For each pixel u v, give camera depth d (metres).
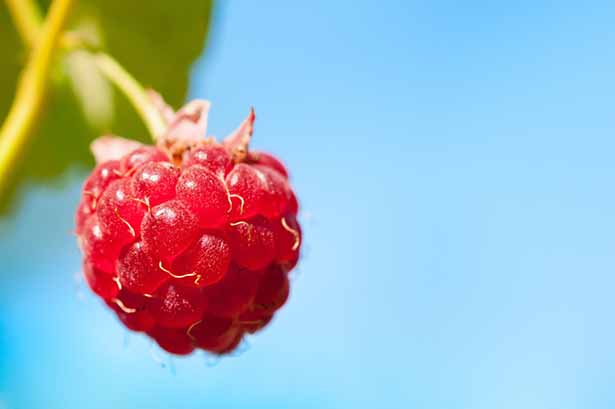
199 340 0.17
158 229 0.16
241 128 0.17
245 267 0.17
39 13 0.20
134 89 0.18
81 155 0.21
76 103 0.20
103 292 0.17
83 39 0.18
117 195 0.16
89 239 0.17
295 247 0.17
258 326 0.17
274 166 0.17
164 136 0.17
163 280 0.16
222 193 0.16
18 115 0.18
